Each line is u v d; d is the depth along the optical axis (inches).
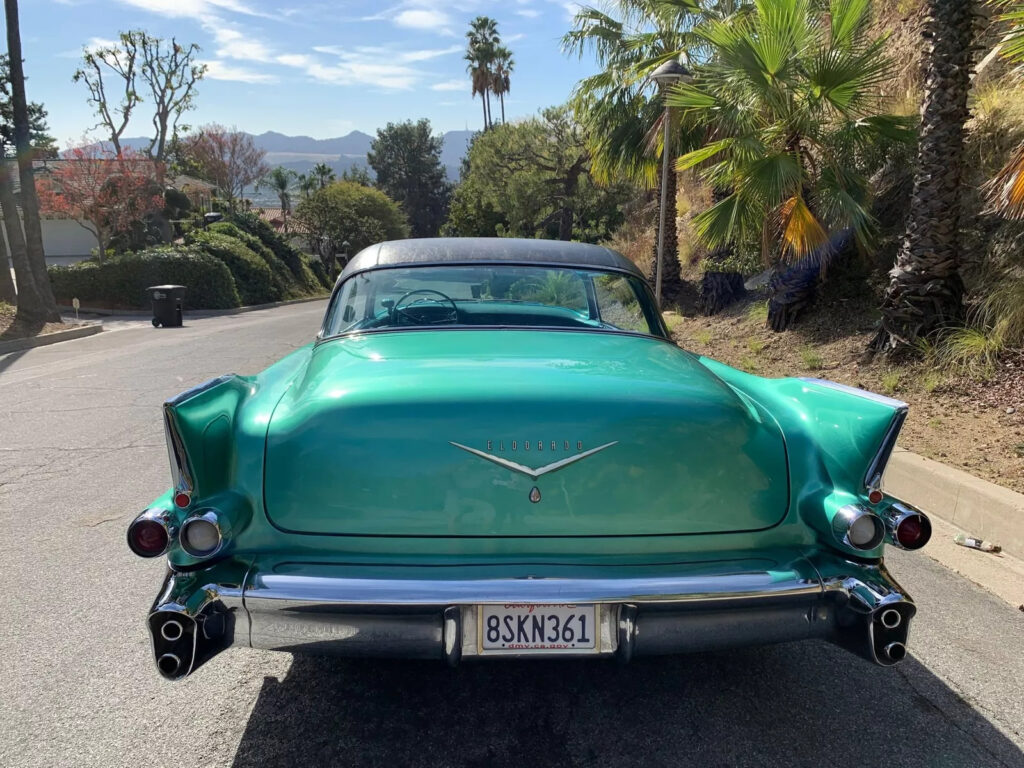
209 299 1083.9
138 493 195.6
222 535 83.4
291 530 88.8
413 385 93.4
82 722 99.9
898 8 486.3
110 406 310.2
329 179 2972.4
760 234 369.1
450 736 97.7
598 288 137.6
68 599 135.9
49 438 255.0
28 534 167.2
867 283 350.6
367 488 88.0
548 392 91.8
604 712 103.2
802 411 100.7
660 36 514.6
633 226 883.4
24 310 645.9
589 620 83.7
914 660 116.9
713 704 105.1
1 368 439.5
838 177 327.0
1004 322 245.3
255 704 104.9
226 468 89.7
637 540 89.4
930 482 180.5
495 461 87.7
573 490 88.1
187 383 363.3
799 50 313.7
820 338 340.5
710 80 346.9
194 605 80.5
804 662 117.0
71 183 1195.3
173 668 80.7
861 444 90.7
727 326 423.8
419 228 3376.0
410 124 3390.7
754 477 91.8
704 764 92.1
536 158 1108.5
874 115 342.0
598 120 555.8
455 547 88.1
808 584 84.9
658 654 85.4
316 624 83.1
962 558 155.1
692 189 730.8
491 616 83.2
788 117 324.2
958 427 212.4
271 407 97.9
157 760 92.4
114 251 1247.5
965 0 249.8
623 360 108.5
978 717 102.3
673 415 91.0
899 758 93.4
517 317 136.8
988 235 300.7
